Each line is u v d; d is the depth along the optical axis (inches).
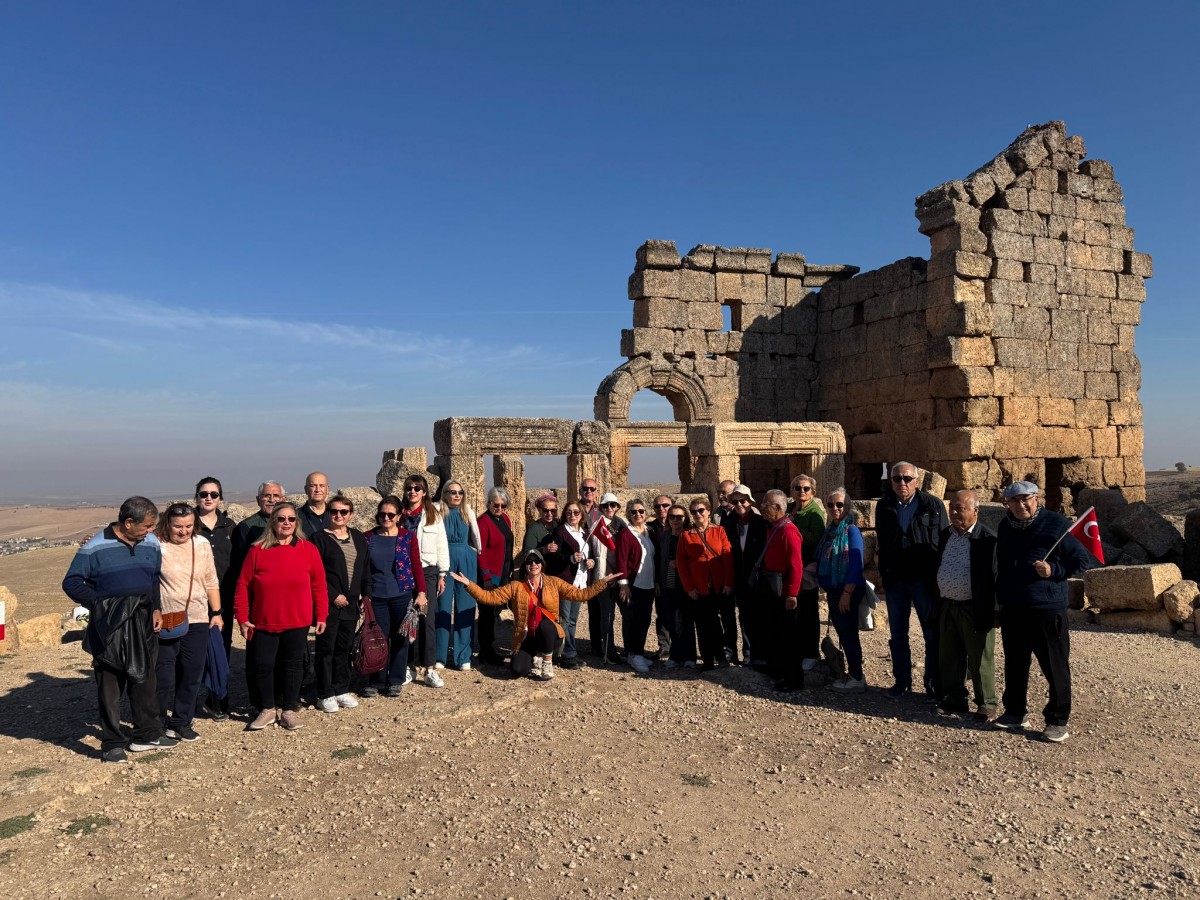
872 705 319.3
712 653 360.2
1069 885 183.5
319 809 223.1
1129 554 578.9
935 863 194.5
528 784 241.0
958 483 738.2
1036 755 264.1
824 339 930.1
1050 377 776.9
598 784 241.3
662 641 383.6
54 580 818.8
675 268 881.5
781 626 336.5
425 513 346.9
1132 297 826.2
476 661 382.9
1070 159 802.2
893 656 331.6
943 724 296.0
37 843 202.7
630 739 280.8
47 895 178.9
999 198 772.0
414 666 358.3
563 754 266.1
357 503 460.1
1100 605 461.7
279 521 282.7
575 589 357.1
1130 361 823.1
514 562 428.8
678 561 363.6
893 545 324.8
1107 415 807.7
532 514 401.4
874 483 901.2
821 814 222.1
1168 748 269.1
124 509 257.4
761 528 358.0
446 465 499.5
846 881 186.4
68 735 284.7
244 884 184.2
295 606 285.0
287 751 266.4
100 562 257.8
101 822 214.5
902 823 216.4
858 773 251.3
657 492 552.1
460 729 289.1
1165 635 429.1
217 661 288.2
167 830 210.8
